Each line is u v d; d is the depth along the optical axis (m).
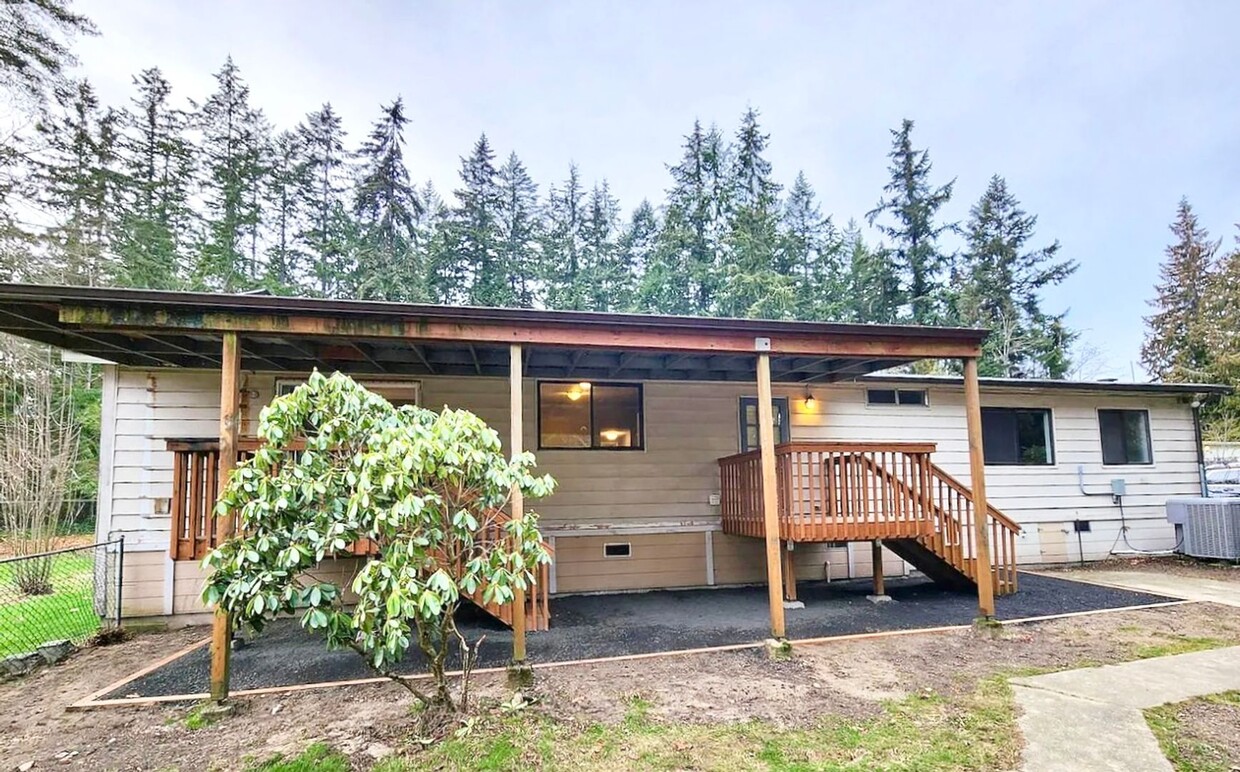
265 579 3.41
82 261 13.22
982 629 5.67
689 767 3.17
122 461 6.94
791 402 8.95
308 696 4.27
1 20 11.42
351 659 5.14
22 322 4.88
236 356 4.46
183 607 6.91
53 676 5.03
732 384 8.79
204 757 3.35
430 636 4.06
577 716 3.81
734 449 8.69
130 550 6.86
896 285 19.88
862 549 9.01
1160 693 4.16
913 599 7.35
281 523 3.63
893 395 9.38
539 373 7.78
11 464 10.08
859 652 5.17
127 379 7.05
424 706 3.78
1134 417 10.61
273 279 17.38
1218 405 20.11
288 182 18.83
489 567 3.77
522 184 22.27
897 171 20.75
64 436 11.08
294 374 7.38
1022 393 10.03
